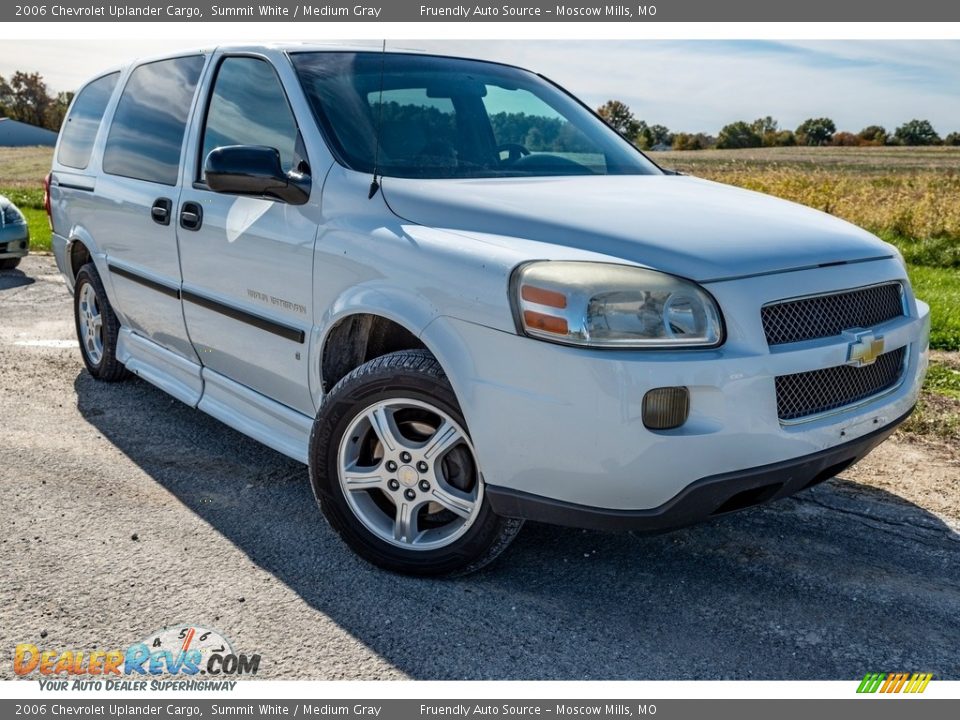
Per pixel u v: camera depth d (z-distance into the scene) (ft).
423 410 9.14
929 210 48.06
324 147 10.26
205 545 10.19
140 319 14.20
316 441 9.66
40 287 26.61
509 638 8.44
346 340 10.11
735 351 7.85
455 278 8.43
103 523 10.69
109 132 15.26
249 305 11.12
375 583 9.40
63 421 14.39
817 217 10.11
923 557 10.10
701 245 8.30
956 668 8.04
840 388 8.71
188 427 14.21
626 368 7.55
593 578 9.55
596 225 8.56
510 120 12.04
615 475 7.72
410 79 11.69
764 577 9.61
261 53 11.69
